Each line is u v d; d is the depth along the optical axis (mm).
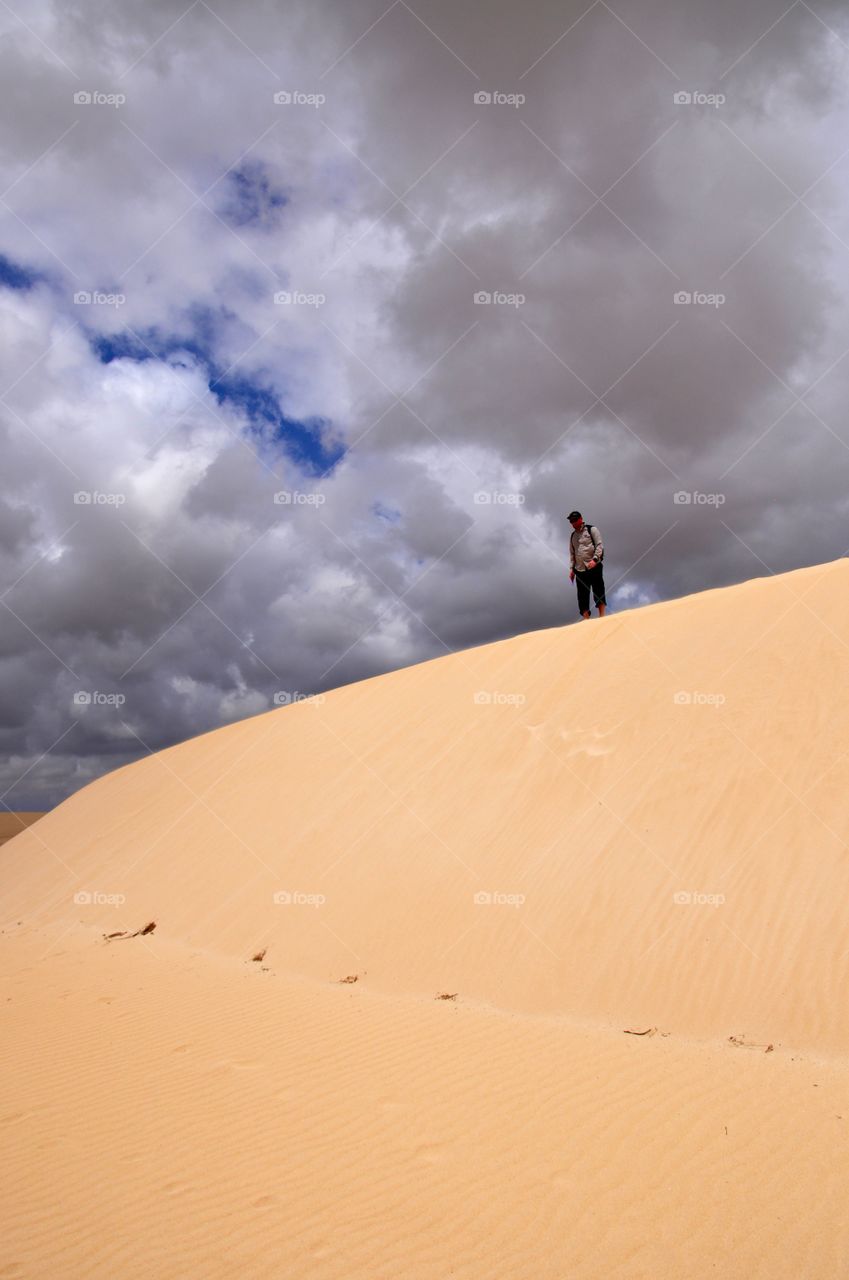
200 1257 4367
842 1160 4906
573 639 14719
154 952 11711
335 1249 4398
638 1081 6219
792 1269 4074
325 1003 8742
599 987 7996
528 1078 6426
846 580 12180
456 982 8859
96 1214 4824
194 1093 6539
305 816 13570
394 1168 5207
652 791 9977
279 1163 5336
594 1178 4969
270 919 11453
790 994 7059
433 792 12344
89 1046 7832
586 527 16219
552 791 10961
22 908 16125
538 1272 4156
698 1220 4500
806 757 9250
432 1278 4137
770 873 8227
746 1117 5523
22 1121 6176
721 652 11867
